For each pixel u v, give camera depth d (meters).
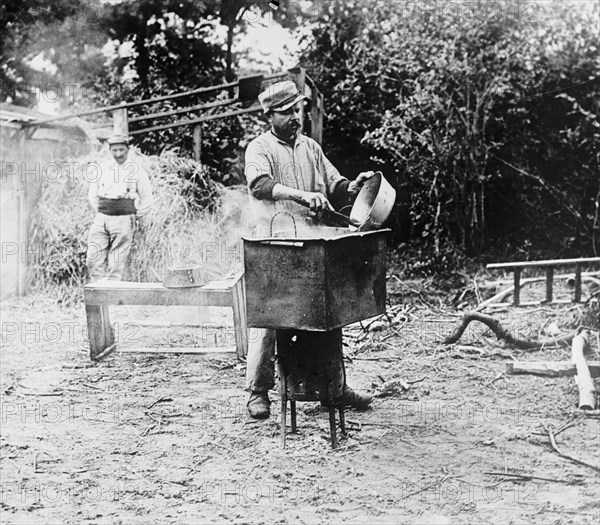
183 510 3.36
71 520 3.29
